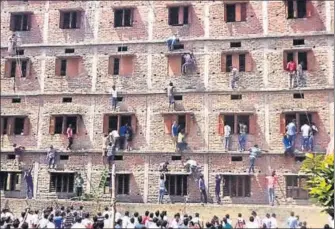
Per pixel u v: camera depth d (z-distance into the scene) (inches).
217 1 1223.5
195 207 1050.1
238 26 1202.6
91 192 1195.3
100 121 1226.0
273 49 1176.2
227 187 1146.7
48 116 1250.6
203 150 1163.3
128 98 1224.2
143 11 1257.4
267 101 1158.3
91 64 1257.4
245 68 1182.3
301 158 1116.5
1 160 1251.8
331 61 1139.9
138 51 1240.2
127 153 1195.9
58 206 1112.8
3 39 1311.5
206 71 1198.3
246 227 916.0
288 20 1179.3
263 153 1136.2
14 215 1131.3
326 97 1128.8
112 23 1267.2
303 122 1137.4
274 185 1104.8
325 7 1167.6
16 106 1269.7
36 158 1236.5
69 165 1219.9
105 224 836.6
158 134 1194.6
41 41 1290.6
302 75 1147.3
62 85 1258.6
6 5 1327.5
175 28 1231.5
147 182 1176.8
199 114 1183.6
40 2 1314.0
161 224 844.0
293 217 914.1
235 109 1168.8
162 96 1209.4
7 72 1291.8
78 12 1289.4
